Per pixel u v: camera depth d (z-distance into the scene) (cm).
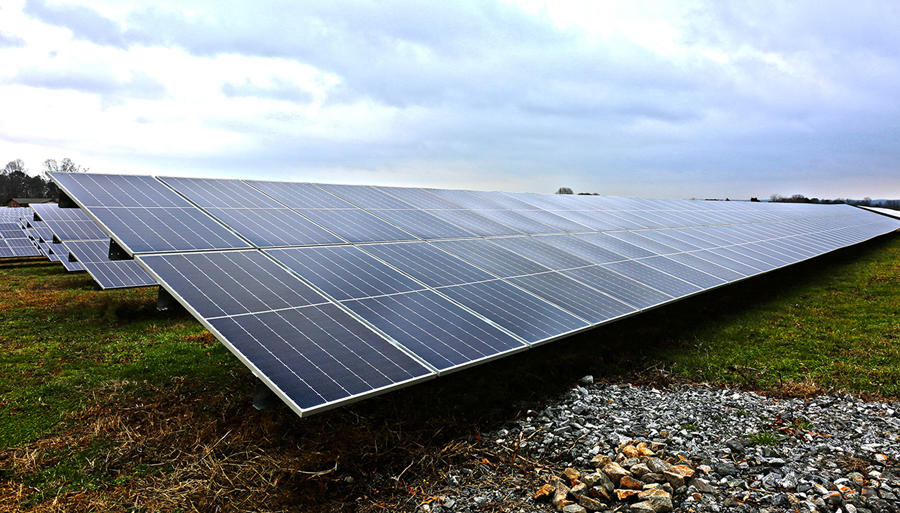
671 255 1702
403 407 945
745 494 637
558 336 943
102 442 798
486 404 970
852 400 990
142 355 1209
